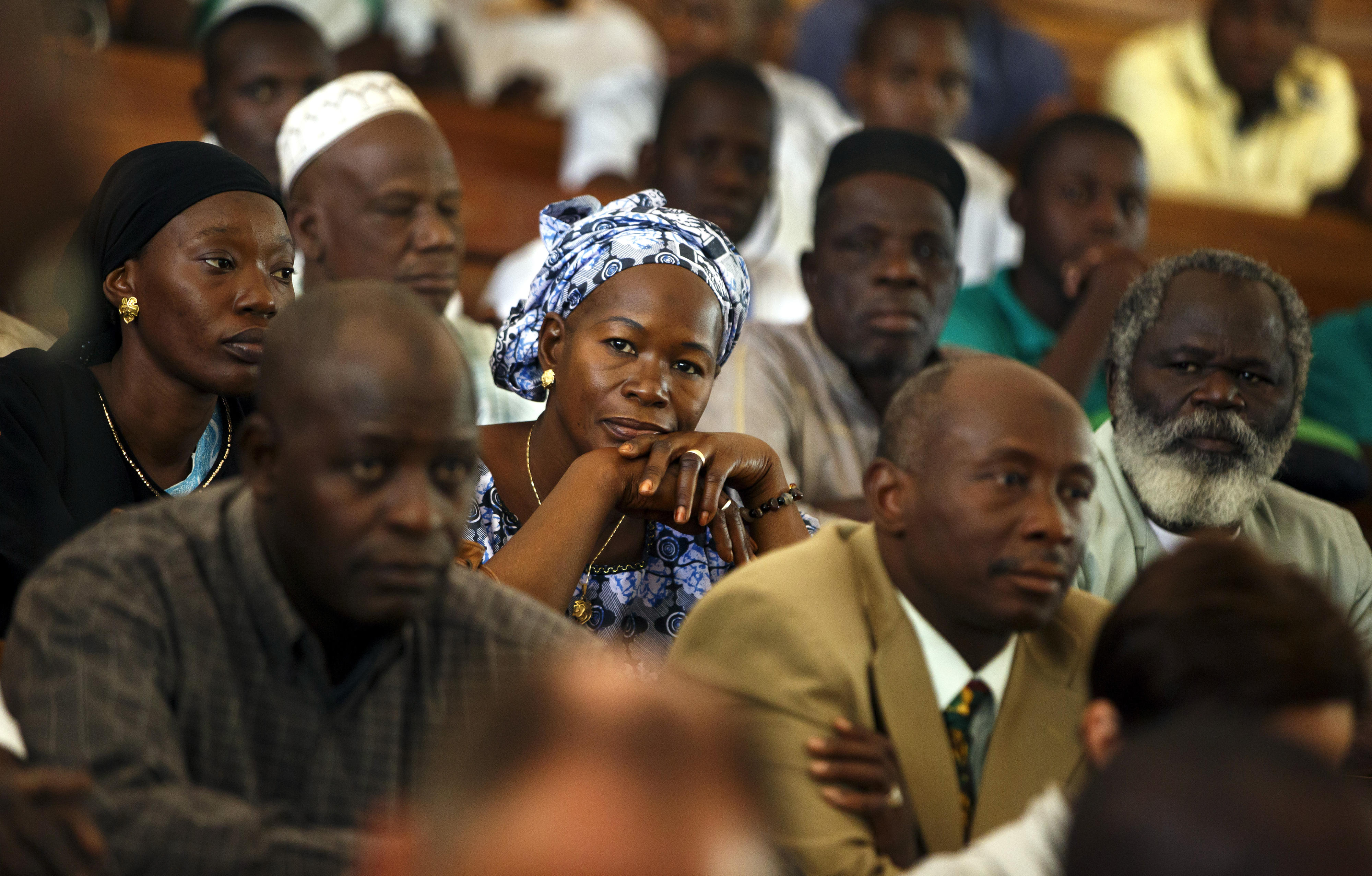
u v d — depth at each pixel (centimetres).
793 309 1500
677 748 227
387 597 498
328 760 530
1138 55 2083
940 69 1677
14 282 338
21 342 890
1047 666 618
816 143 1780
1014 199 1384
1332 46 2533
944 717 612
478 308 1407
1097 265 1198
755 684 589
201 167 790
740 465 775
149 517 539
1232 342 862
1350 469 1182
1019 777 596
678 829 219
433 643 558
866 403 1137
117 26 1684
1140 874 300
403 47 1884
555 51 2038
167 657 512
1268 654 473
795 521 795
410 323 509
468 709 547
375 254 1087
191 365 775
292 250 812
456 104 1747
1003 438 579
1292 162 2089
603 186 1709
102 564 517
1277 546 900
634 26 2106
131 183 782
